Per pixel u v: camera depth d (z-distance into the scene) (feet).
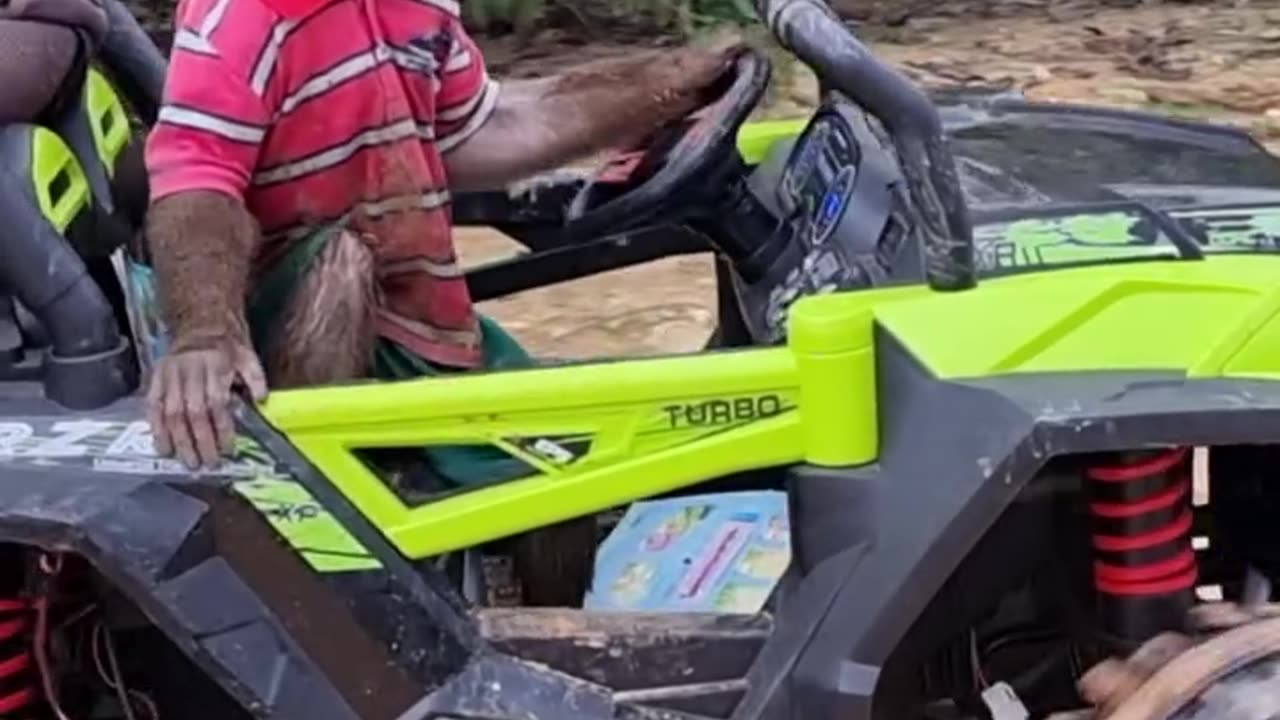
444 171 10.74
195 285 8.98
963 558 9.07
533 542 10.66
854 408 8.83
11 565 9.43
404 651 8.95
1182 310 8.90
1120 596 9.35
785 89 25.46
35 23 9.53
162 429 8.62
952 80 28.45
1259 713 8.52
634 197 11.42
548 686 9.12
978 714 10.11
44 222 8.78
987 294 8.94
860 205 10.05
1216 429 8.38
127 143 10.68
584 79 11.46
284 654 8.68
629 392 8.93
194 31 9.44
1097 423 8.35
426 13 10.20
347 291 9.58
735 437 8.95
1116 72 28.81
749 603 9.96
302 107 9.66
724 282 12.08
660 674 9.50
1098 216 9.64
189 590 8.50
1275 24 32.04
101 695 10.32
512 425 8.97
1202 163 10.74
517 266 12.16
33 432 8.75
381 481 9.04
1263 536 11.28
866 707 8.76
